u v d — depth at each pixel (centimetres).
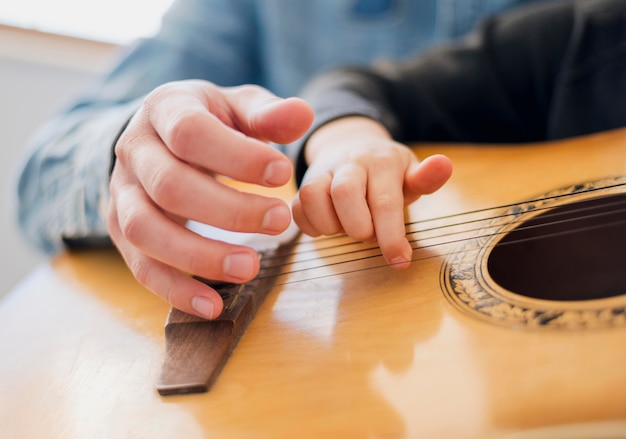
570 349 32
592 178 51
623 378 29
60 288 56
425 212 51
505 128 74
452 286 41
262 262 48
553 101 70
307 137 57
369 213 42
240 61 93
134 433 34
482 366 32
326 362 36
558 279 44
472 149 64
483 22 76
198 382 36
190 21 90
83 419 37
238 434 32
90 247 63
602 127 66
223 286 44
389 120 63
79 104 78
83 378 41
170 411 35
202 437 33
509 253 44
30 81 127
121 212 41
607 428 26
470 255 44
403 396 32
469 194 53
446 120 74
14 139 130
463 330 36
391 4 90
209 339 39
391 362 35
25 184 67
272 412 33
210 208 37
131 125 42
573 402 28
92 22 127
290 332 40
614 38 65
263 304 43
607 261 45
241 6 95
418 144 71
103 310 50
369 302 41
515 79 72
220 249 38
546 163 56
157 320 47
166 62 85
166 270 41
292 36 95
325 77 74
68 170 63
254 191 65
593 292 44
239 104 43
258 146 35
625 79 64
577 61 66
